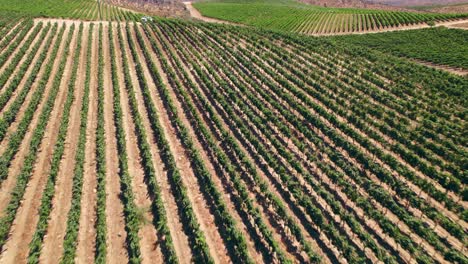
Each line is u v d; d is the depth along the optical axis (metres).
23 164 40.00
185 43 81.94
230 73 62.94
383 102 53.25
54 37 84.31
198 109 53.59
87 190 36.84
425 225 31.98
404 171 37.31
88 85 58.75
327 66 68.50
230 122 49.97
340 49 78.25
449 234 31.06
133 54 74.00
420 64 75.50
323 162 40.97
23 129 45.66
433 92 56.75
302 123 48.81
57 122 49.28
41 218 31.78
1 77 60.25
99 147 42.28
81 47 78.44
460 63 72.56
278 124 46.28
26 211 34.09
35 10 116.56
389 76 62.88
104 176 37.66
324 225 30.78
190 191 37.28
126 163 39.47
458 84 60.34
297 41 83.50
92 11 123.75
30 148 41.22
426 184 35.03
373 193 34.53
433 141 44.00
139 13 128.38
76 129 47.84
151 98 56.06
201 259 29.30
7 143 44.53
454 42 90.50
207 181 37.41
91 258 29.66
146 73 66.56
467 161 38.47
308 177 36.66
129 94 57.12
